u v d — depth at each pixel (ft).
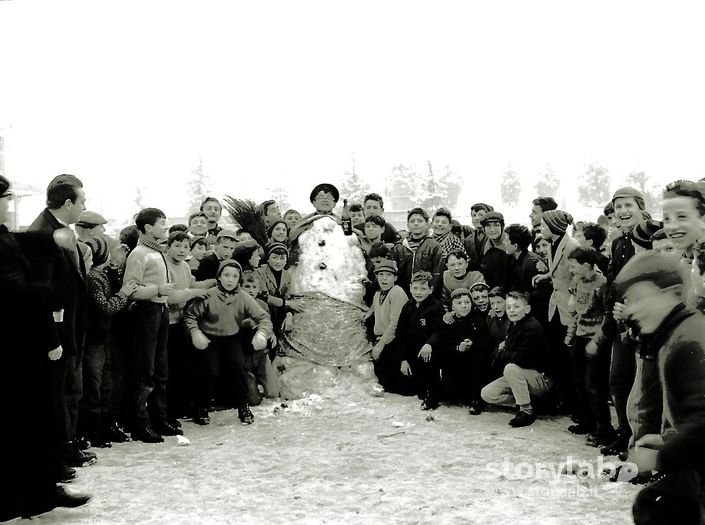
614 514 12.22
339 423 20.38
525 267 23.25
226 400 22.82
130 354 18.93
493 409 22.02
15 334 11.84
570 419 20.71
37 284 12.08
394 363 23.62
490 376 21.52
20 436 11.79
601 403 17.56
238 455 17.01
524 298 20.65
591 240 23.99
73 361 15.71
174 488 14.25
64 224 14.94
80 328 15.64
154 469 15.74
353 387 23.65
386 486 14.26
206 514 12.64
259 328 22.31
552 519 11.98
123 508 12.98
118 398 19.19
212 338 21.44
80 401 17.85
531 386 20.16
